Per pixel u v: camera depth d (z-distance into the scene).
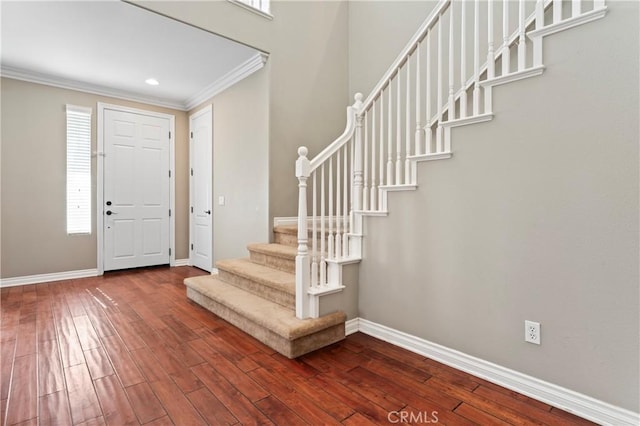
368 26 4.21
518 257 1.84
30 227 4.11
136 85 4.52
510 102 1.86
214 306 3.09
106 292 3.78
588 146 1.61
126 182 4.84
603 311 1.57
